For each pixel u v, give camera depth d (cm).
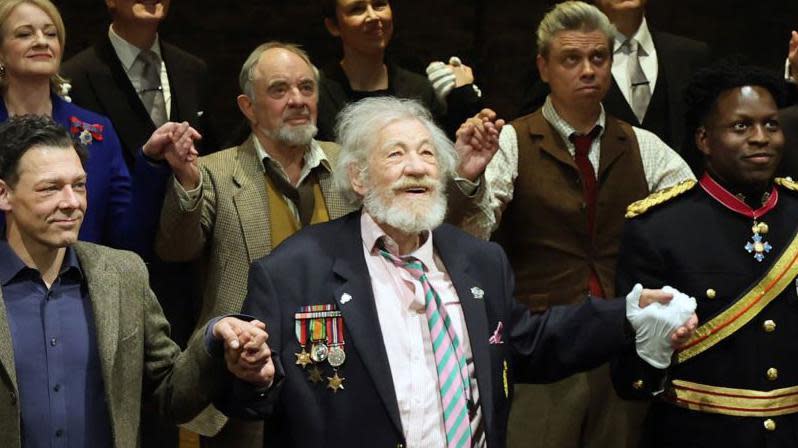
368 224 1297
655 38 2039
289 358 1245
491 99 2864
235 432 1583
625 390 1402
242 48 2802
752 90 1452
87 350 1240
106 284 1258
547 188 1733
